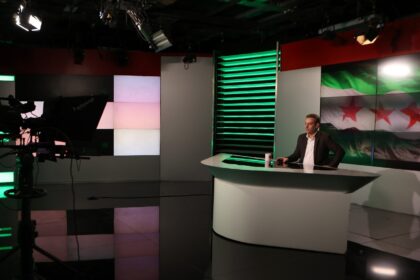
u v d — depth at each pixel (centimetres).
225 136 734
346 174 335
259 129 699
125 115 779
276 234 370
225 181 403
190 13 634
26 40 811
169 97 793
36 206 556
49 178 753
